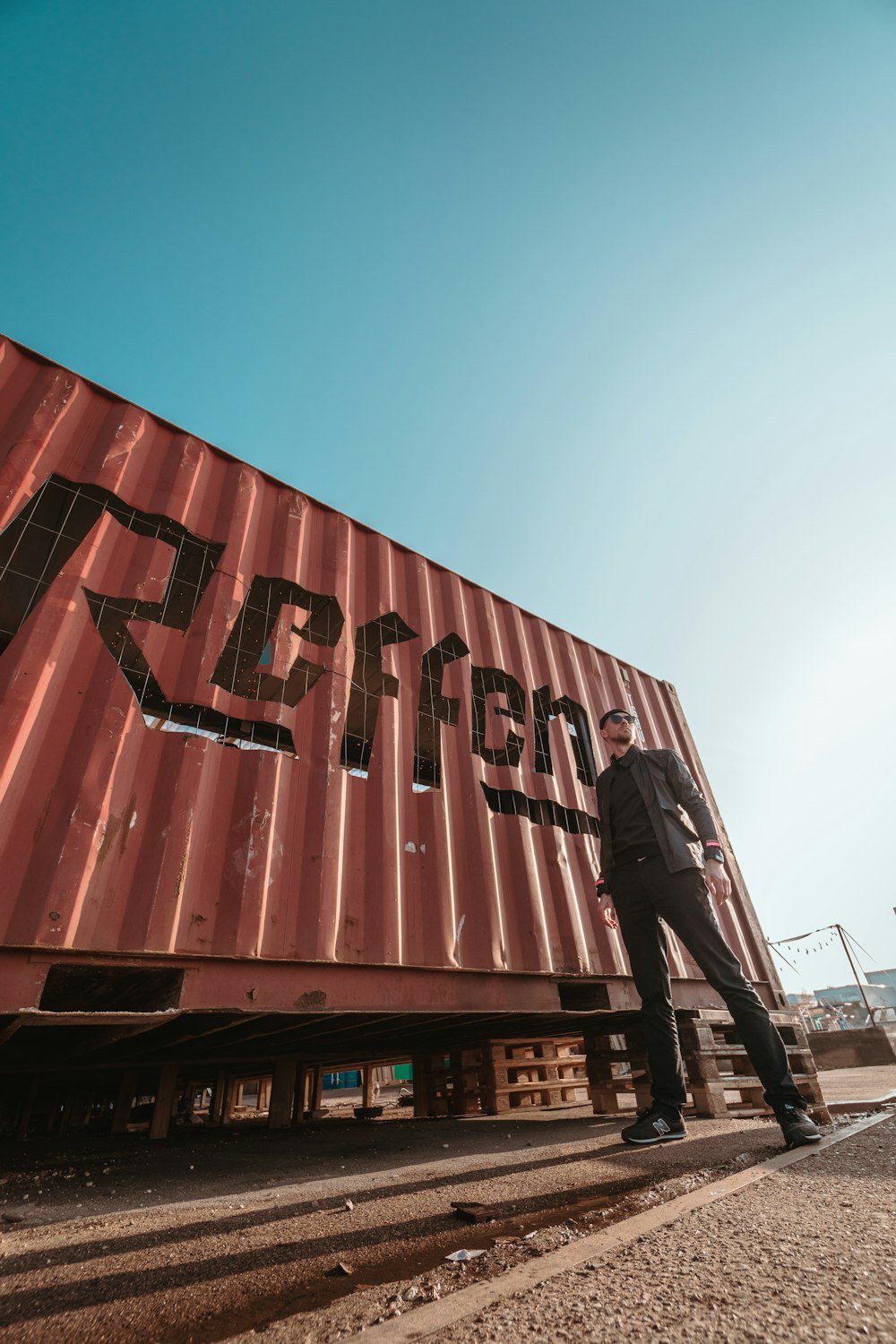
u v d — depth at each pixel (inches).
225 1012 109.8
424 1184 84.6
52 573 126.0
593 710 229.9
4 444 126.4
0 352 134.6
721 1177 70.6
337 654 157.2
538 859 172.7
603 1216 60.2
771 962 219.5
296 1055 198.7
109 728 112.0
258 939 112.7
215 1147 144.1
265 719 135.3
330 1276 51.1
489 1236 58.3
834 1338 31.4
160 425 156.6
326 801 134.1
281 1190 87.3
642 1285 40.9
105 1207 81.4
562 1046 234.1
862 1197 56.6
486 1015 144.8
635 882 109.5
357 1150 125.4
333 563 171.9
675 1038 104.2
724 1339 32.6
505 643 212.2
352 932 126.4
